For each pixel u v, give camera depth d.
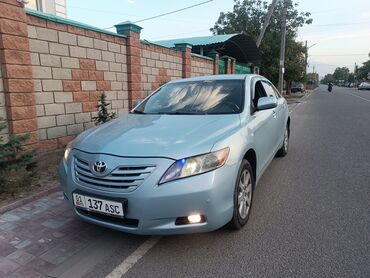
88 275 2.68
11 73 5.05
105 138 3.18
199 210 2.71
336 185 4.77
